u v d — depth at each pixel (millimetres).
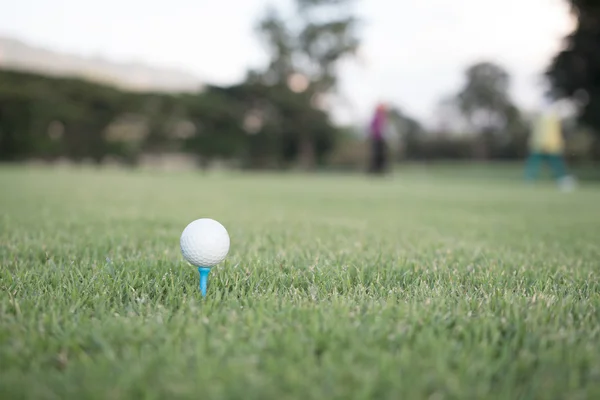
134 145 24156
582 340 1318
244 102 29812
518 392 1037
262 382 1027
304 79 32062
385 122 21141
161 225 4023
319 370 1083
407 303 1631
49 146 21703
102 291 1748
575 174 20359
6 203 5707
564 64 18703
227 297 1696
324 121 30453
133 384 1029
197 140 25844
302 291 1813
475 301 1687
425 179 19125
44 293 1738
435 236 3764
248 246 2998
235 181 15211
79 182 11438
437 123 36219
